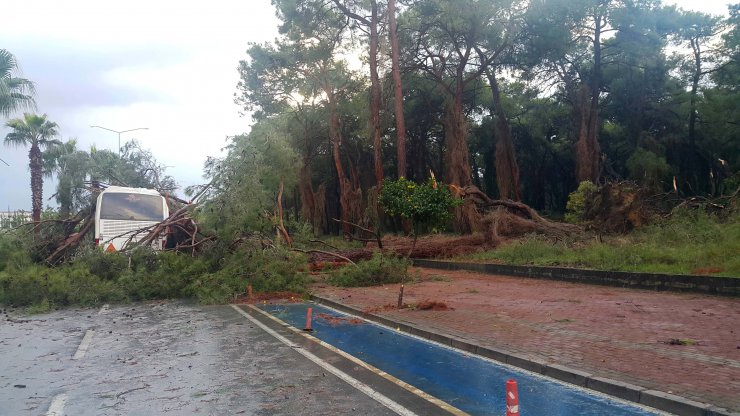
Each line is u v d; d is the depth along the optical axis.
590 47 44.03
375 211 31.36
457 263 23.94
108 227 21.97
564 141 51.78
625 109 44.91
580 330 9.87
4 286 15.89
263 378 7.51
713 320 10.38
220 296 16.36
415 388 6.92
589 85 42.56
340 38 41.47
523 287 16.97
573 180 54.09
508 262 22.05
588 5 34.31
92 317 13.73
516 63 37.28
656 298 13.48
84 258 18.34
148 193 23.77
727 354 7.83
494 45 35.09
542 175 52.94
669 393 6.09
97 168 30.30
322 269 24.97
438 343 9.69
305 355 8.89
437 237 30.47
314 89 45.56
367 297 15.80
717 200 23.14
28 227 22.42
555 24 34.41
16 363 8.68
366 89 41.34
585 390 6.69
